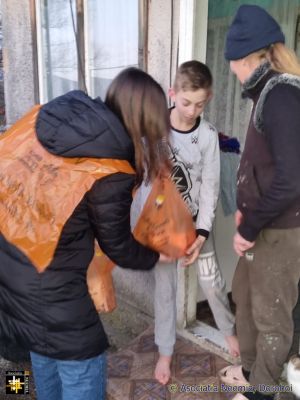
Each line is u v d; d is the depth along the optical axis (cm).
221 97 303
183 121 212
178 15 246
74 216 150
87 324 160
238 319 212
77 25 334
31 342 160
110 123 146
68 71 356
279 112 155
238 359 244
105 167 145
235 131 313
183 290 269
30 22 373
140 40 277
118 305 322
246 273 203
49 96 381
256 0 294
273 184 159
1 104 711
